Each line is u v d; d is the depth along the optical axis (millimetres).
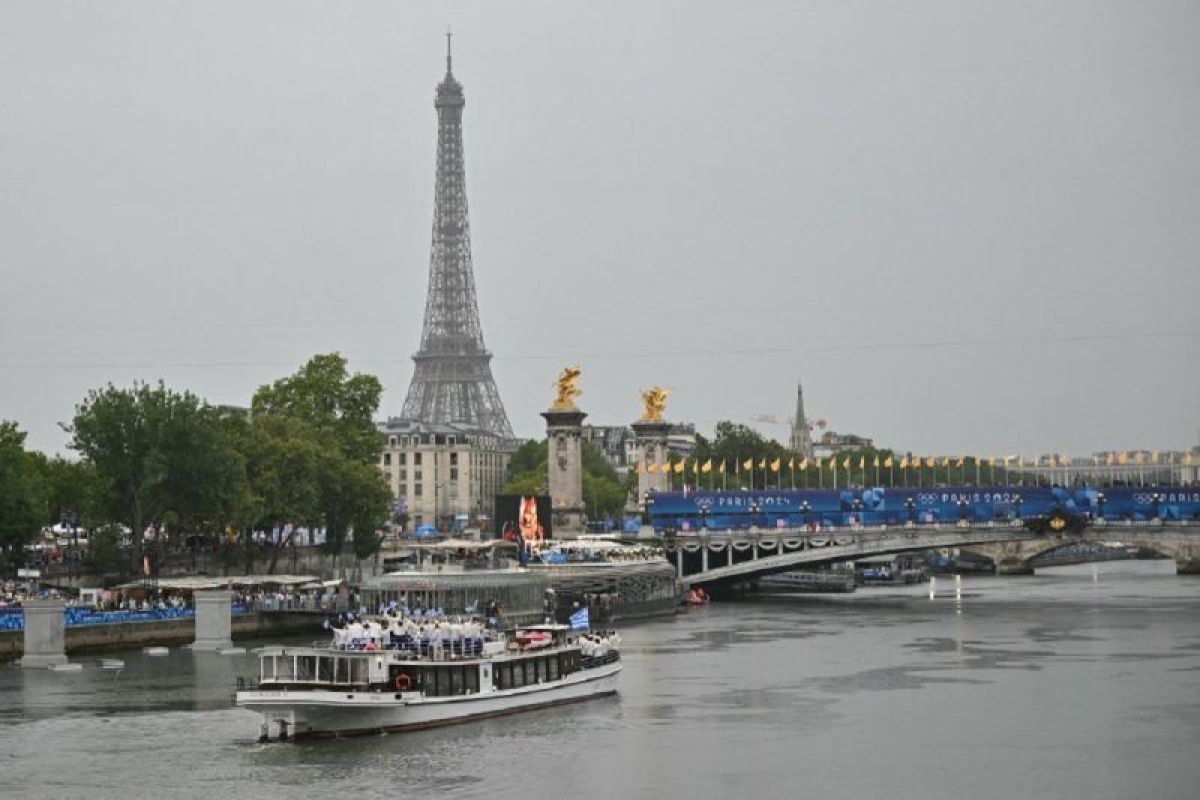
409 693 170375
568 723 178500
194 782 150750
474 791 147625
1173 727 175125
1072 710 186000
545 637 194125
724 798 146125
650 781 151500
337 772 154250
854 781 152000
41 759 160000
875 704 191250
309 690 166625
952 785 150625
